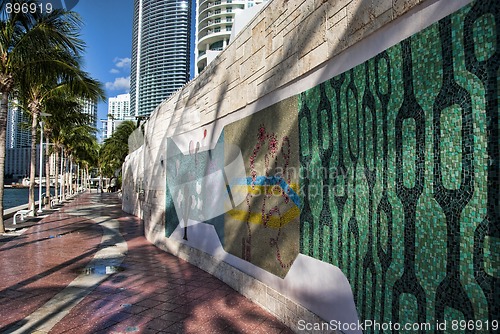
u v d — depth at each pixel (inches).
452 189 92.5
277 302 183.2
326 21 148.9
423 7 104.2
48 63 452.8
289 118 177.3
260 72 205.0
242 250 226.8
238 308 198.7
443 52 96.2
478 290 85.0
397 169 111.0
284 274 179.5
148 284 246.5
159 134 423.2
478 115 86.5
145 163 494.3
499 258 80.7
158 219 406.6
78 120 890.1
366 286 124.1
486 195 84.1
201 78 305.0
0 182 491.5
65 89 665.0
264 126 201.9
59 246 397.7
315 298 154.5
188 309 197.2
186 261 321.4
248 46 220.7
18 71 470.9
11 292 227.3
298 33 168.9
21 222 631.8
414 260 103.6
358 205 129.0
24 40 432.1
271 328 171.6
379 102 119.3
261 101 206.2
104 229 540.7
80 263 313.0
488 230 83.4
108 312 192.4
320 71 154.3
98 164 2368.4
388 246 114.0
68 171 1747.0
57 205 1078.4
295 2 171.9
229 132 248.5
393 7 113.4
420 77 103.3
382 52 118.5
